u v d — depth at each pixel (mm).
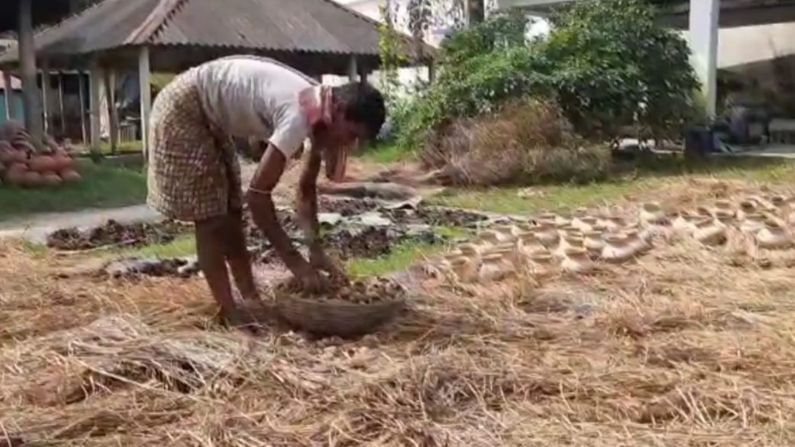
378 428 3049
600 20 14039
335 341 3947
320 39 16875
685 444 2926
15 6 13633
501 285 5004
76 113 23703
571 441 2951
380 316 4074
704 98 15438
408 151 13930
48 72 19406
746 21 19656
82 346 3689
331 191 10938
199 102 3992
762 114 18016
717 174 11664
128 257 6598
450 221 8555
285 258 4102
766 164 13102
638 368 3596
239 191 4312
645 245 5977
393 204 10016
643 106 13570
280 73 3936
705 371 3549
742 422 3104
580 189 10789
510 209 9438
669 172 12445
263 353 3686
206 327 4148
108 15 17094
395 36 17297
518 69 13148
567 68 13211
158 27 15312
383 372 3488
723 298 4762
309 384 3375
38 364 3607
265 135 3967
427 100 13422
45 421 3105
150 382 3420
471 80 12898
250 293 4434
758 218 6402
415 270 5504
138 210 10484
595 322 4273
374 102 3812
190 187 4004
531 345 3939
